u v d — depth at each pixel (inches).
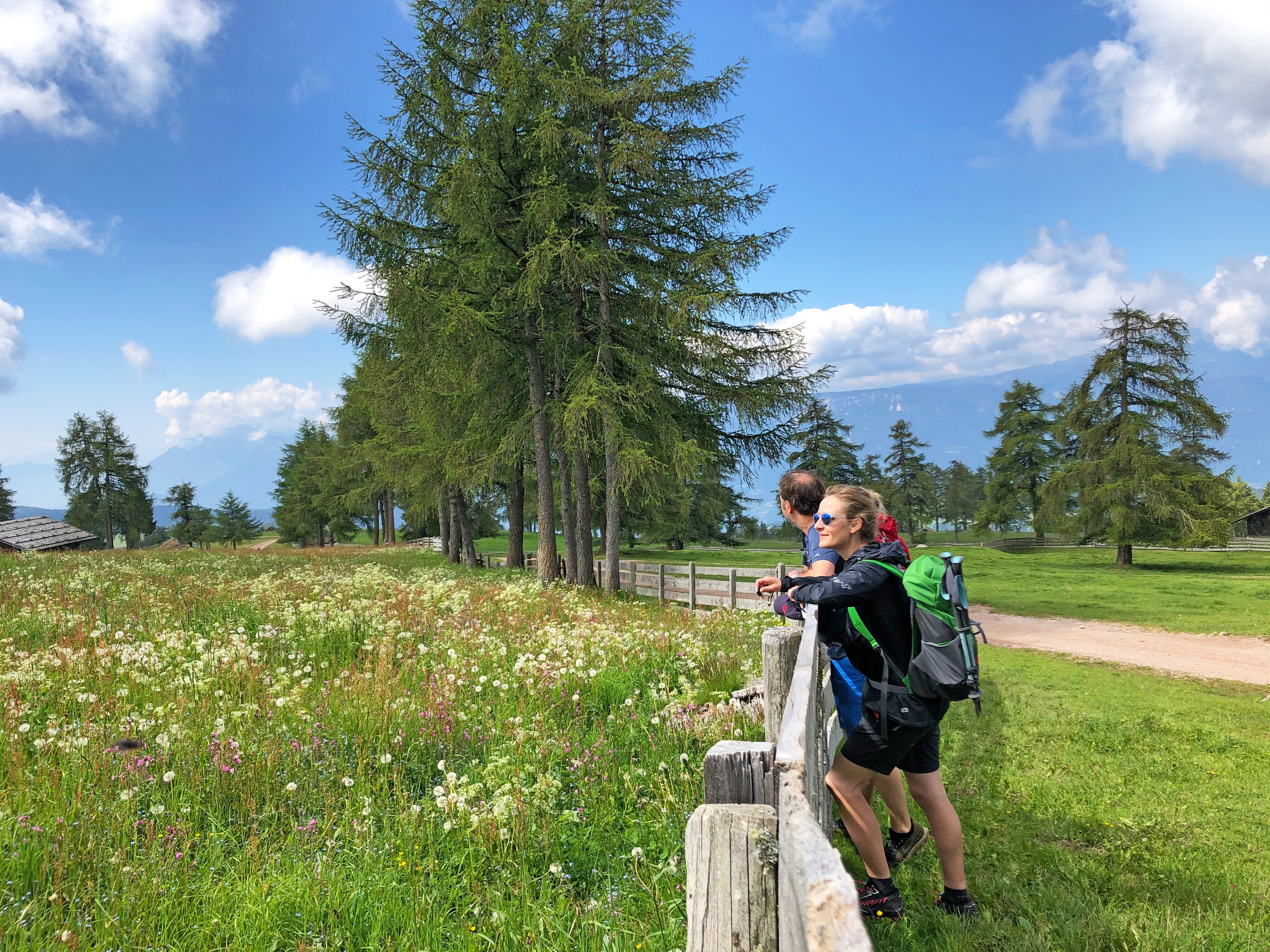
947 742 255.0
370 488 1370.6
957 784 212.8
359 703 224.8
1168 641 511.5
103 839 140.9
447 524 1448.1
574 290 629.6
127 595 458.9
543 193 554.3
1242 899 143.6
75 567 739.4
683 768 176.2
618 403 610.9
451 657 264.1
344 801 163.6
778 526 3740.2
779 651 144.9
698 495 1557.6
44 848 134.2
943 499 3821.4
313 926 118.9
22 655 259.4
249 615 397.7
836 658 125.5
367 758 185.3
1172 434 1411.2
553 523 687.1
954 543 2615.7
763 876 63.5
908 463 2714.1
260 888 127.0
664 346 644.1
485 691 251.1
